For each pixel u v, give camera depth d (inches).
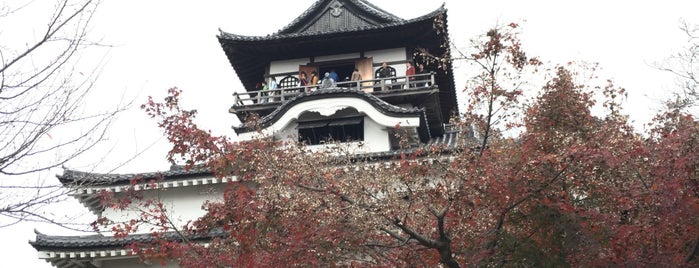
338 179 461.4
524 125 474.3
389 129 868.6
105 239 691.4
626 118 476.1
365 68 1068.5
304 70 1093.1
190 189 794.8
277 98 1064.2
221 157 458.9
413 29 1029.8
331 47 1085.8
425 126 881.5
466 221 429.4
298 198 434.3
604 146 416.8
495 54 458.0
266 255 426.6
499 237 424.2
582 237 408.5
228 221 462.3
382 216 425.4
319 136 908.6
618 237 408.8
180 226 757.9
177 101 472.4
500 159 422.3
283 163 452.4
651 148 422.6
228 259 451.5
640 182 419.8
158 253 482.6
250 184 573.3
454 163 436.1
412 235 421.4
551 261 412.2
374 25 1065.5
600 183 418.0
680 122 462.0
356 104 861.8
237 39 1059.3
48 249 694.5
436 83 1112.2
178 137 461.7
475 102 462.9
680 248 418.6
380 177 447.2
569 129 472.1
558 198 406.6
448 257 423.5
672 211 390.6
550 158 393.4
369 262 448.8
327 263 427.2
